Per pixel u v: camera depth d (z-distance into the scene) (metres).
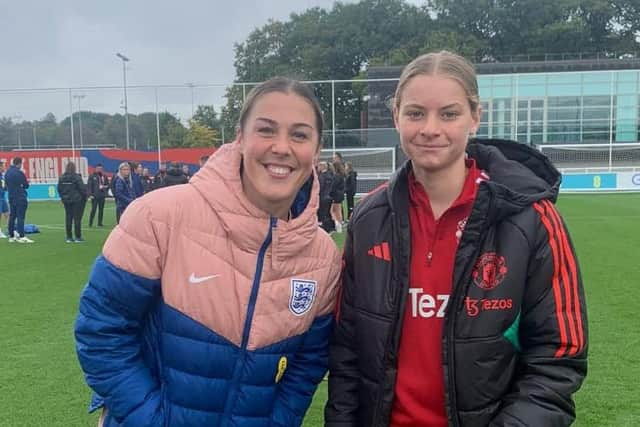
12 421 3.38
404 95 1.67
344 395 1.81
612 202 19.66
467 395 1.60
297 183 1.70
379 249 1.71
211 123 27.56
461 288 1.59
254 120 1.67
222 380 1.69
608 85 31.42
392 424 1.73
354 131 26.42
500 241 1.60
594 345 4.62
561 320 1.58
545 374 1.57
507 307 1.59
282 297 1.72
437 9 60.22
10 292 6.95
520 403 1.56
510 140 1.89
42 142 27.62
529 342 1.65
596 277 7.33
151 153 26.25
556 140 32.19
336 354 1.84
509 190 1.59
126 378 1.69
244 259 1.67
